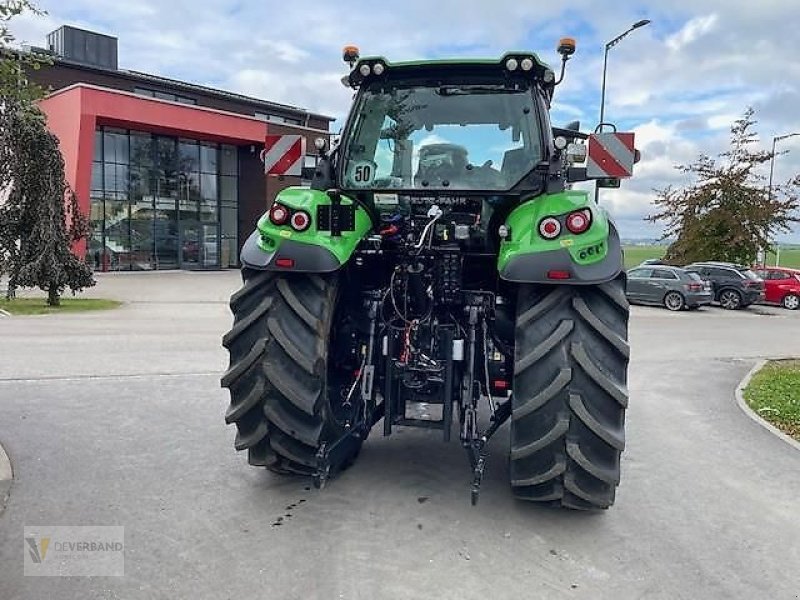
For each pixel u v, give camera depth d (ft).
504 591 9.92
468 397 12.25
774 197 97.86
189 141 104.22
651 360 34.60
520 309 11.93
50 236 51.42
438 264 13.08
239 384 12.44
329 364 13.35
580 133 14.30
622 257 11.55
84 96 86.17
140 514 12.23
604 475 11.35
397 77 13.83
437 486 13.79
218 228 108.88
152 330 38.96
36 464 14.73
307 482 13.85
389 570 10.41
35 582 9.84
